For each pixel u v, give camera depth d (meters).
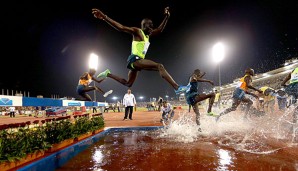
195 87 6.22
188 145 5.20
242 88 8.44
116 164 3.68
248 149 4.60
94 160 3.99
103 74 4.19
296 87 7.24
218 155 4.16
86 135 6.67
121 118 15.29
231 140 5.68
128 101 13.41
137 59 3.72
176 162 3.73
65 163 3.84
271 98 10.99
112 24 3.73
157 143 5.55
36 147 4.17
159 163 3.69
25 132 4.07
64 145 5.30
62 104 5.60
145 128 8.91
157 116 17.45
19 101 3.85
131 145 5.38
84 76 5.82
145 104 48.12
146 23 3.98
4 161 3.47
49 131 4.85
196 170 3.29
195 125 8.66
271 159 3.82
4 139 3.61
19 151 3.75
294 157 3.92
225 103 18.62
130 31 3.81
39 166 3.72
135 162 3.79
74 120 6.34
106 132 8.03
